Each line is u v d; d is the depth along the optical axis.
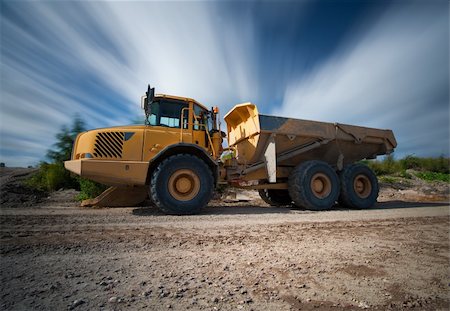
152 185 4.50
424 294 1.43
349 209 6.20
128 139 4.69
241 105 6.23
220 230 3.05
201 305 1.24
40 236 2.56
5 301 1.23
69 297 1.29
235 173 5.90
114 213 4.55
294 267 1.80
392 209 6.04
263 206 6.62
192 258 1.97
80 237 2.55
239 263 1.87
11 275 1.56
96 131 4.59
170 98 5.20
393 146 7.57
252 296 1.35
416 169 18.47
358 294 1.41
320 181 6.08
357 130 6.99
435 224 3.72
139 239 2.51
